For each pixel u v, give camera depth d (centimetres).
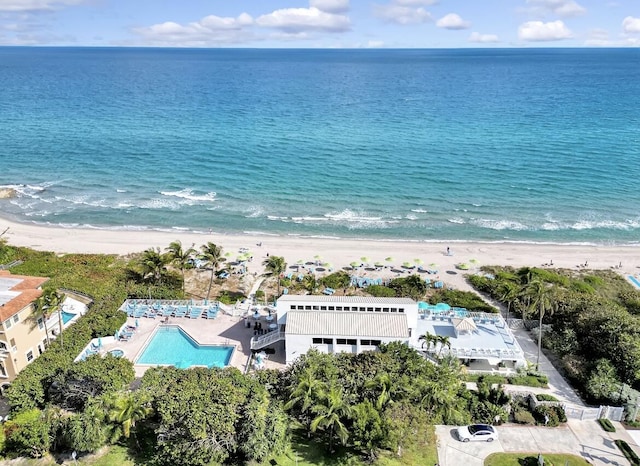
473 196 10600
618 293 6994
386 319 5275
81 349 5269
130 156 13100
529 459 4059
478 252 8288
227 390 4153
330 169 12188
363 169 12181
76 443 3878
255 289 7019
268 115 18462
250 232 9019
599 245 8638
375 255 8100
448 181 11400
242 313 6259
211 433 3766
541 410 4544
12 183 11188
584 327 5506
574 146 13950
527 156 13100
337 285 7088
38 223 9288
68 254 7912
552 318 5959
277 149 13788
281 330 5484
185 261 7138
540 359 5475
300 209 9994
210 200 10400
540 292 5284
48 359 4853
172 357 5447
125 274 7150
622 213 9850
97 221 9419
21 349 4903
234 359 5362
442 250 8331
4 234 8706
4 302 4838
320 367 4528
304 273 7456
